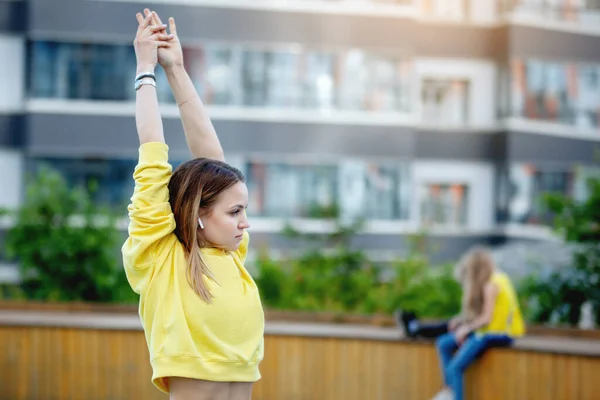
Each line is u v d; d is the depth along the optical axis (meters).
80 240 8.56
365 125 15.26
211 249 2.27
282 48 14.99
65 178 14.69
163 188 2.23
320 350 6.25
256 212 15.00
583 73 16.23
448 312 8.05
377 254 15.32
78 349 6.37
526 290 8.20
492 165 16.27
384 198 15.41
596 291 7.89
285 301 8.34
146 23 2.44
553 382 5.73
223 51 14.85
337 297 8.59
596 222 8.04
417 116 15.98
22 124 14.56
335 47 15.12
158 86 14.53
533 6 16.08
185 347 2.15
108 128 14.64
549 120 16.12
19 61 14.66
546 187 16.19
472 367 5.97
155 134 2.29
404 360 6.21
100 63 14.65
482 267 6.03
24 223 8.76
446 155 16.14
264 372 6.26
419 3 16.11
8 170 14.65
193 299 2.18
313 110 15.14
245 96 14.95
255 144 14.95
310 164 15.18
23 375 6.39
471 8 16.17
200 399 2.17
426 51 16.08
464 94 16.25
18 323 6.40
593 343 6.23
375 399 6.20
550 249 10.32
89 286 8.62
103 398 6.34
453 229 16.06
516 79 15.88
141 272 2.22
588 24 16.23
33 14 14.40
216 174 2.24
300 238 13.77
